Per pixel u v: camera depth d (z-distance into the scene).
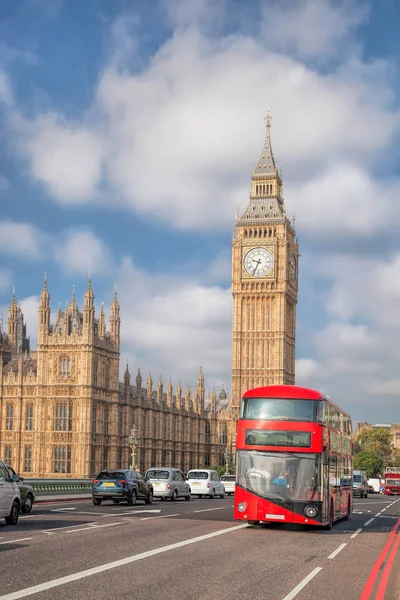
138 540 32.75
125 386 146.38
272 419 41.47
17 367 138.50
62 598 19.42
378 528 46.59
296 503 40.41
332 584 23.58
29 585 21.08
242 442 41.66
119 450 142.88
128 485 62.41
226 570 25.22
